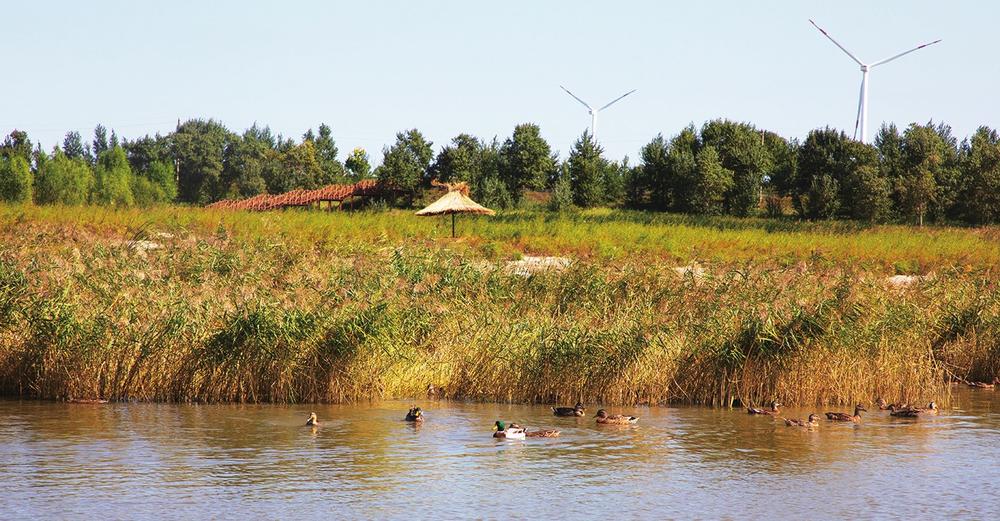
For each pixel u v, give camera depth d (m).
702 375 75.19
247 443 59.09
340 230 159.12
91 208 175.38
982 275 104.81
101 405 70.75
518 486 50.72
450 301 82.69
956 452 59.41
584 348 74.75
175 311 74.31
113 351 72.75
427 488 50.06
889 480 52.75
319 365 73.25
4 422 64.25
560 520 45.12
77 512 45.12
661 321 77.62
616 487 50.81
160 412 68.31
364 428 64.00
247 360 72.50
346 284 80.94
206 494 48.25
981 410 74.62
